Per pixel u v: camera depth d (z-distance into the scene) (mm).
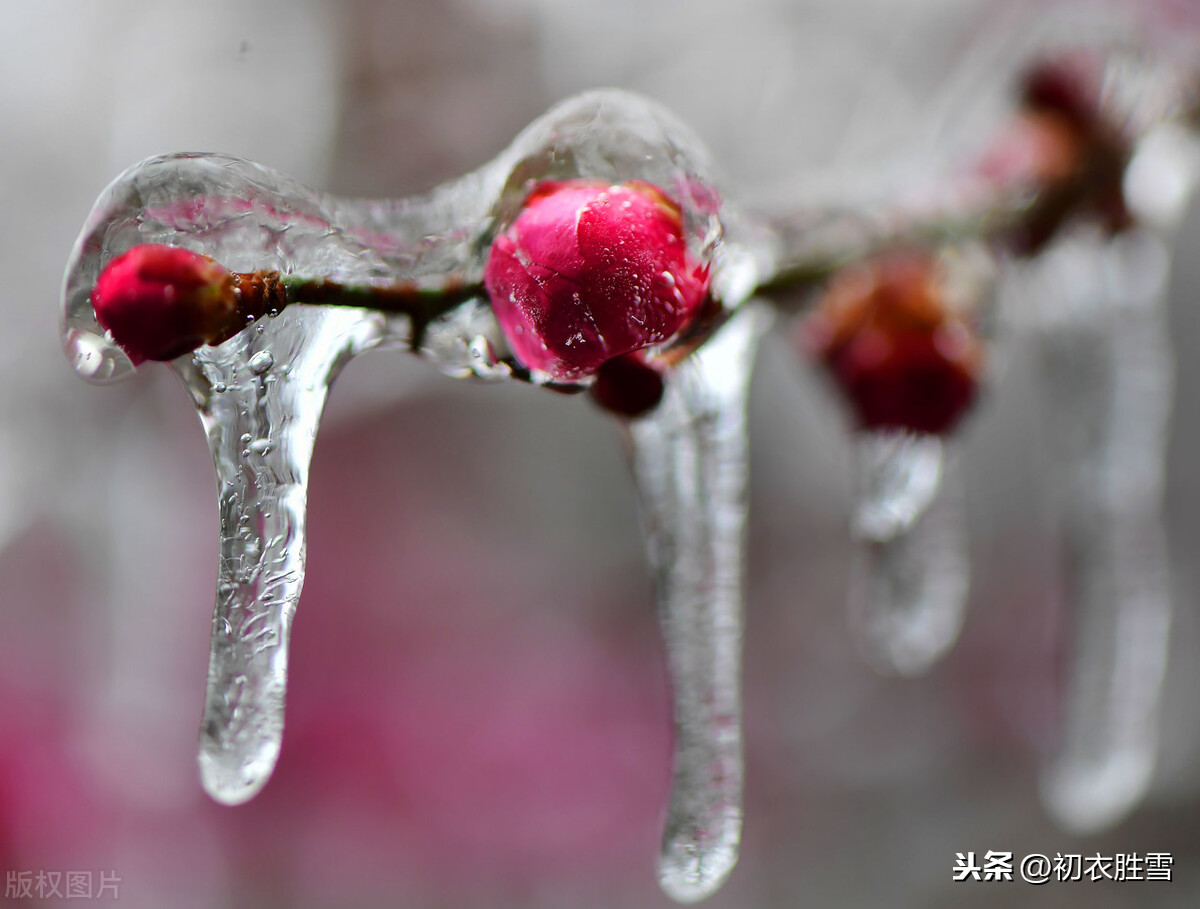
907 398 168
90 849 280
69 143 296
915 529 181
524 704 317
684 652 154
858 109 310
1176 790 308
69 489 304
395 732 306
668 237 142
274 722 143
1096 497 186
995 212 170
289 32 298
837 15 313
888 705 334
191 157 142
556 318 142
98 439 307
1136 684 188
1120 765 189
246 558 144
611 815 307
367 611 319
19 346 297
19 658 292
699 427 154
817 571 342
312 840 296
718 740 154
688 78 313
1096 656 189
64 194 297
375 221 144
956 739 331
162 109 296
